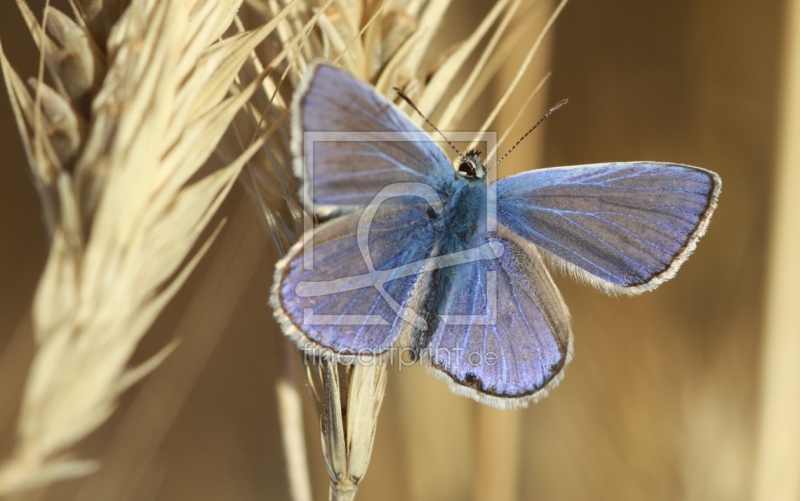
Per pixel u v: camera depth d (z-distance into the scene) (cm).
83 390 16
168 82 17
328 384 18
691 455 20
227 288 19
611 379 20
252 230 20
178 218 17
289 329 18
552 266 20
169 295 17
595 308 20
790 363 20
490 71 19
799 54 20
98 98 17
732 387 20
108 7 18
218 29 18
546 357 19
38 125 17
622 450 20
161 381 19
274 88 18
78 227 17
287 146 18
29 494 16
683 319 20
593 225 20
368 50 19
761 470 20
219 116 18
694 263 20
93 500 19
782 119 20
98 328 16
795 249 20
